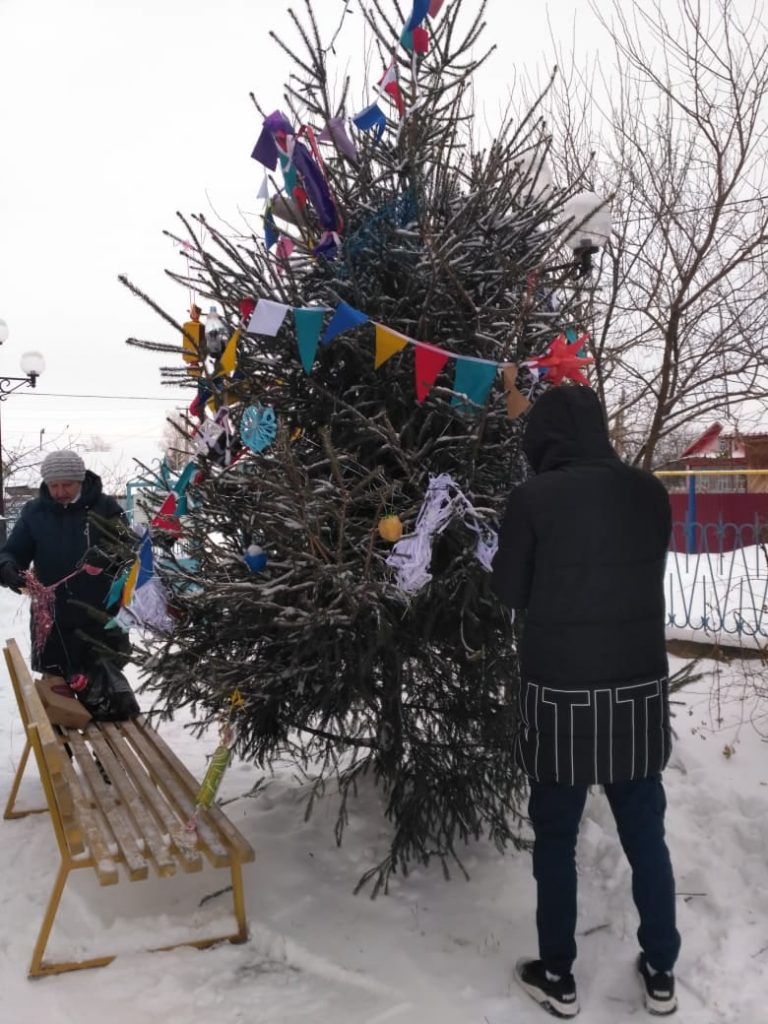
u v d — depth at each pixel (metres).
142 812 2.75
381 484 2.70
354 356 2.74
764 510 9.42
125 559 3.08
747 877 2.89
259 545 2.75
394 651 2.72
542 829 2.38
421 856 3.08
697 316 4.16
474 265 2.78
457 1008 2.37
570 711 2.25
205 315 2.85
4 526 11.16
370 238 2.72
